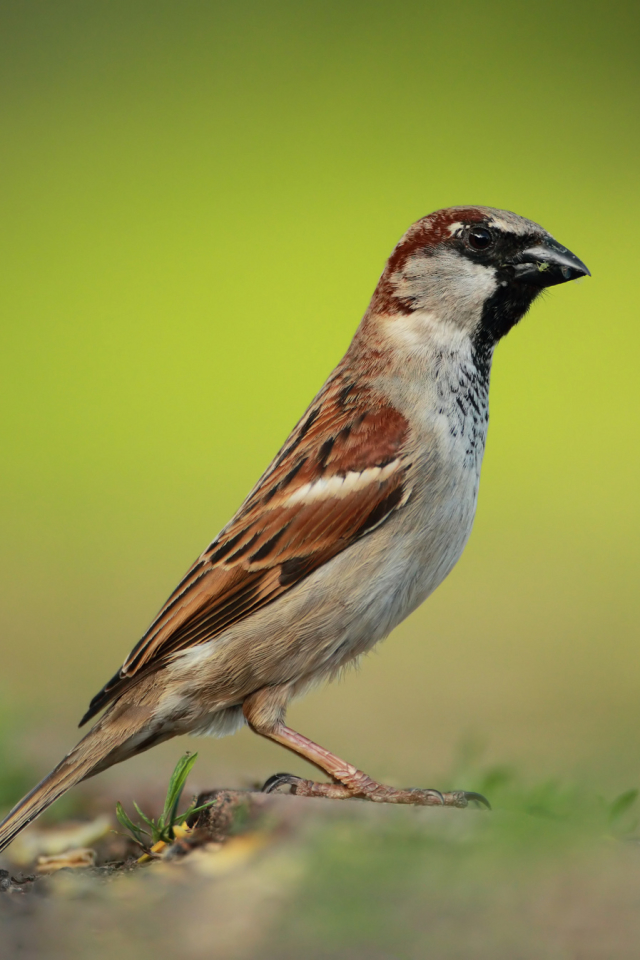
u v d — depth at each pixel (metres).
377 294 6.05
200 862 4.31
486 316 5.94
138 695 5.49
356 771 5.41
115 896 4.08
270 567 5.47
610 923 3.72
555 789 5.19
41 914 3.96
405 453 5.55
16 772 6.53
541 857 4.18
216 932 3.76
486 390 5.94
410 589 5.62
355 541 5.50
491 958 3.56
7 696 7.58
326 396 5.89
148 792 6.04
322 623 5.48
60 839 5.50
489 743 9.10
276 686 5.54
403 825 4.42
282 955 3.61
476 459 5.79
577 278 5.86
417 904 3.88
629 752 8.70
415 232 5.99
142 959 3.62
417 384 5.74
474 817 4.49
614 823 4.79
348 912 3.83
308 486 5.53
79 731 8.20
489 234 5.89
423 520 5.55
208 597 5.48
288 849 4.32
